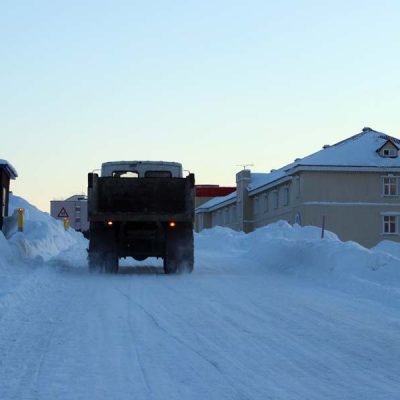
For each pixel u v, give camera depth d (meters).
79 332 9.71
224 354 8.38
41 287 15.06
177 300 13.55
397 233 56.56
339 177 56.38
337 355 8.39
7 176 25.69
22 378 7.07
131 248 20.39
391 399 6.45
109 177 20.27
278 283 17.22
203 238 43.75
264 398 6.43
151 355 8.26
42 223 30.25
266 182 65.56
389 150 57.25
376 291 14.31
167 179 20.31
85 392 6.57
